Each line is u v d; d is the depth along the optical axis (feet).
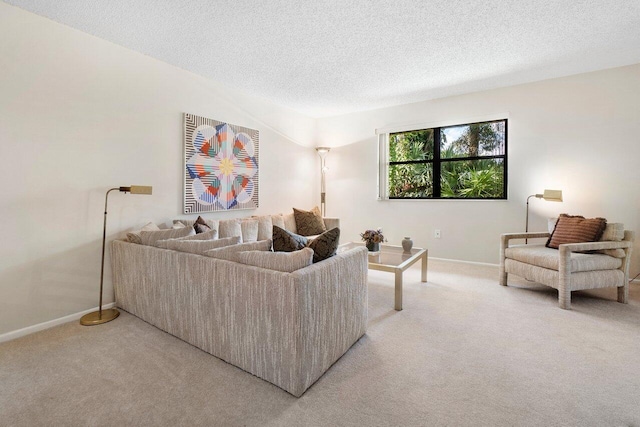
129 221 9.28
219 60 10.02
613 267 8.87
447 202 14.24
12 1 6.80
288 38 8.59
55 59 7.64
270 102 14.57
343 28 8.06
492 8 7.20
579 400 4.74
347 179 17.01
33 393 5.02
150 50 9.29
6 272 7.01
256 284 5.22
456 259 14.12
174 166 10.50
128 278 8.14
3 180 6.91
